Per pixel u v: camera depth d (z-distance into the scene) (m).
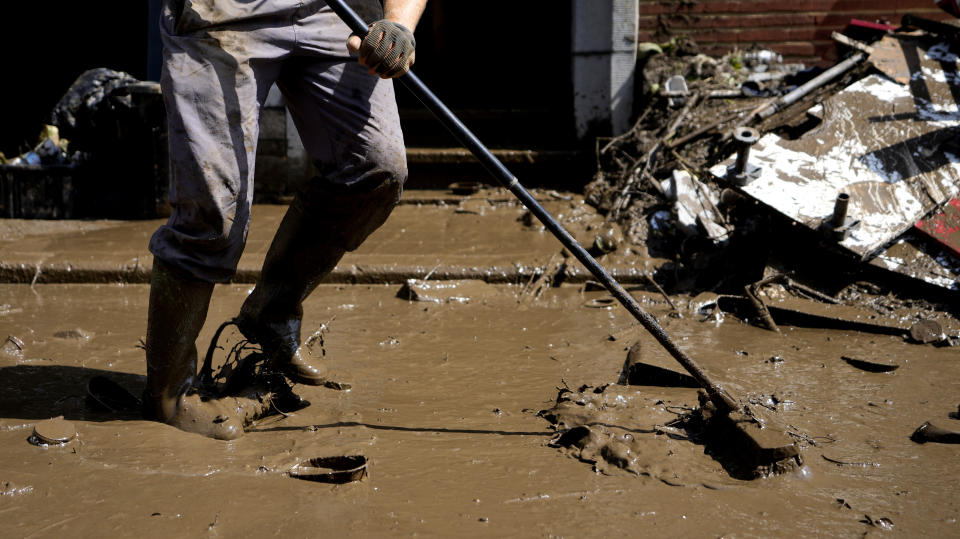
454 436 2.68
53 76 8.94
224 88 2.47
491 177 6.91
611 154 6.49
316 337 3.55
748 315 4.26
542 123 7.51
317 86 2.65
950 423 2.81
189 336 2.61
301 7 2.57
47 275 5.08
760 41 7.05
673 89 6.38
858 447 2.62
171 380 2.63
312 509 2.11
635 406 2.88
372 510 2.12
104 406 2.81
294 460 2.39
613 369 3.46
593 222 5.66
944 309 4.19
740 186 4.70
